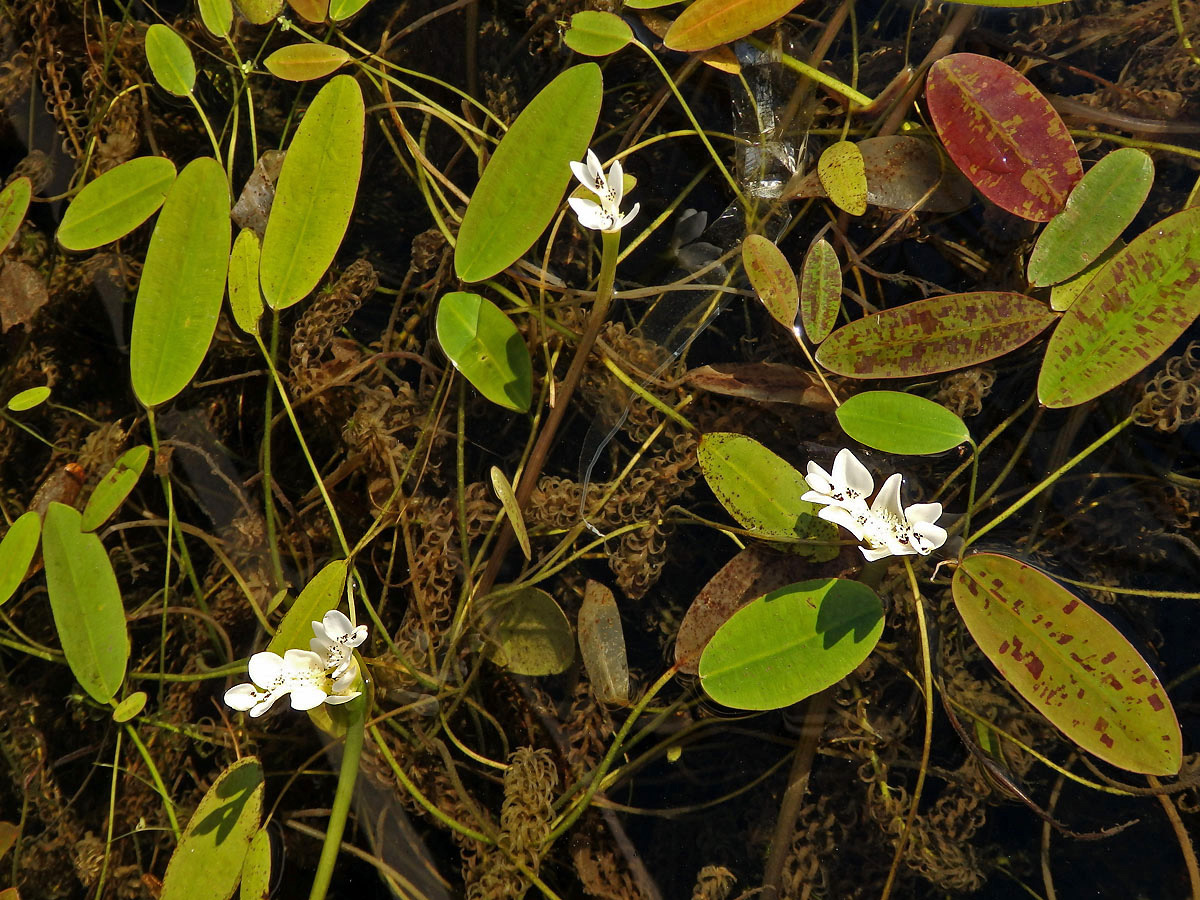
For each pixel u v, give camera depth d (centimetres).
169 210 69
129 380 74
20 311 74
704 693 67
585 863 66
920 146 69
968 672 67
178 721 69
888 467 67
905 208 69
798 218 70
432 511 69
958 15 71
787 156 71
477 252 69
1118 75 70
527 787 66
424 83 74
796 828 66
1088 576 66
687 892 66
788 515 66
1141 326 64
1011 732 66
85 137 76
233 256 69
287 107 76
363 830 68
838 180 68
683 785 67
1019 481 67
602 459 70
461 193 73
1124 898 65
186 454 73
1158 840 65
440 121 74
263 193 73
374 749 67
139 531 72
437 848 67
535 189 68
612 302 71
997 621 63
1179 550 67
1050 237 66
